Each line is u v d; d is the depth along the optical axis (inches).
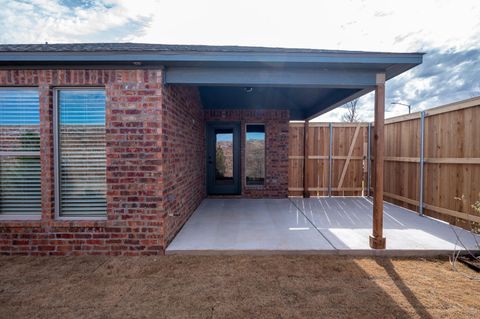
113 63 143.6
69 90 151.7
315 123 312.7
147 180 148.9
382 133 152.8
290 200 295.4
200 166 281.1
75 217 153.0
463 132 190.5
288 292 112.9
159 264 138.7
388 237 170.6
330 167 314.7
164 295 110.8
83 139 152.4
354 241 162.7
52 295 111.0
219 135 313.3
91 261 142.2
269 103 289.3
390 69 152.9
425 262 142.0
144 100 148.0
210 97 273.4
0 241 149.6
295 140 316.5
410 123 246.7
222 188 313.4
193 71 152.9
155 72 147.8
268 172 307.3
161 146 148.2
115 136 148.1
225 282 120.7
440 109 210.2
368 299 107.9
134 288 116.0
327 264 138.6
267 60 139.9
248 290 114.3
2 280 123.2
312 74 153.6
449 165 203.2
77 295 111.0
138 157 148.4
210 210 248.2
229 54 139.1
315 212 239.8
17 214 153.1
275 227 192.7
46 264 139.0
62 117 151.9
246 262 140.9
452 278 125.0
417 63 141.9
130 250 149.6
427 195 225.3
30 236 149.0
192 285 118.3
